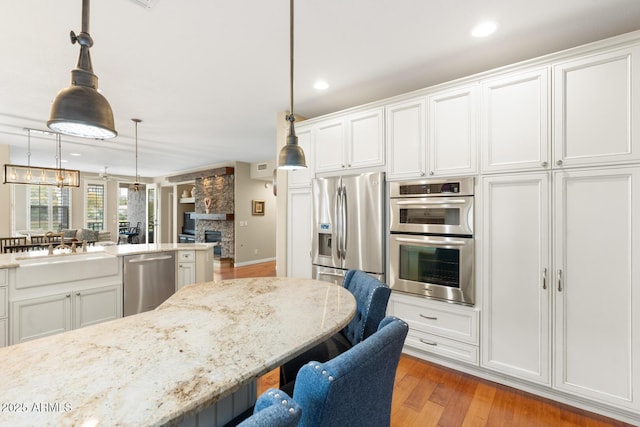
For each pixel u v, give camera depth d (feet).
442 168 8.16
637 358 5.83
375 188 9.25
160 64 8.38
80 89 3.60
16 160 22.76
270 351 3.15
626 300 5.93
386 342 2.84
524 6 6.05
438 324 8.25
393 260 8.98
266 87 9.98
